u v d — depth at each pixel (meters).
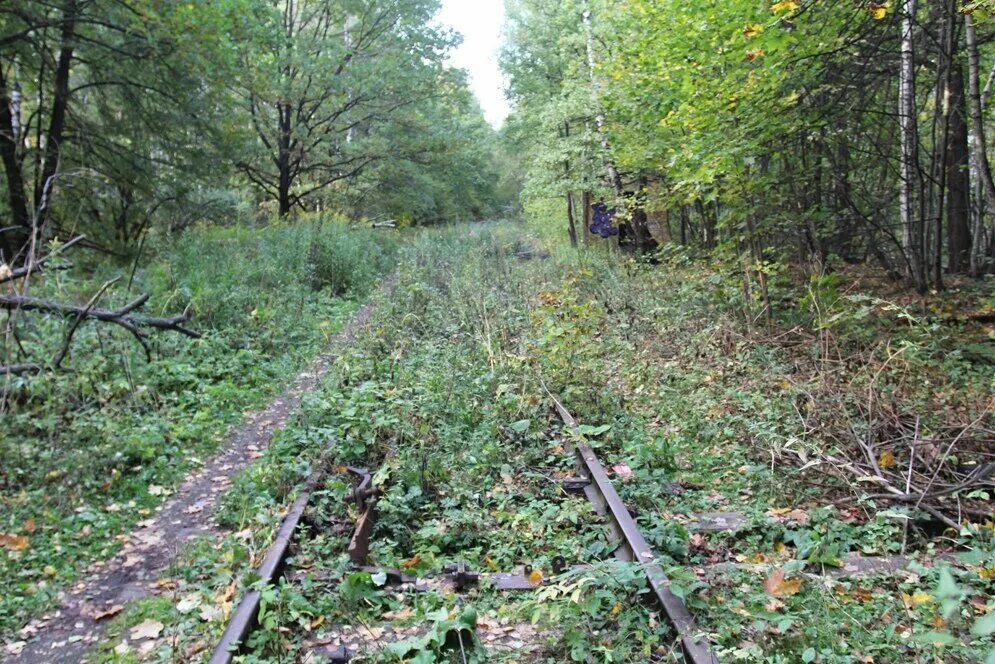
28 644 4.52
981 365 9.56
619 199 18.78
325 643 4.27
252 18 17.72
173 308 12.90
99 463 7.20
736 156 11.08
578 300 14.77
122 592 5.13
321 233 21.70
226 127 18.91
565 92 24.30
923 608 4.25
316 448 7.39
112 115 18.05
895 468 6.79
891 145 14.02
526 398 8.94
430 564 5.34
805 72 10.80
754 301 12.77
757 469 6.86
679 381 9.95
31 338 9.13
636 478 6.70
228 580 4.95
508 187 66.31
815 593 4.50
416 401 8.53
